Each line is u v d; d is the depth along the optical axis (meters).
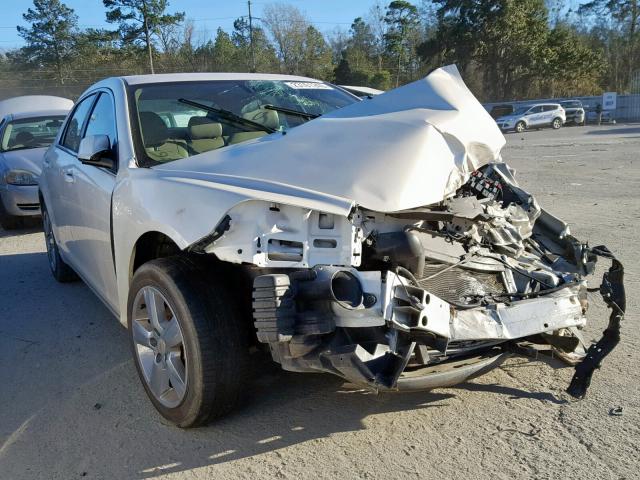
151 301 3.24
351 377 2.65
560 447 2.92
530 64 57.88
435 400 3.40
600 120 40.78
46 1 65.00
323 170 3.02
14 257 7.55
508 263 3.54
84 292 5.84
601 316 4.54
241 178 3.04
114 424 3.33
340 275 2.67
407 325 2.67
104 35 59.91
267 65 69.00
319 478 2.76
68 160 5.00
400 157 3.08
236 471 2.84
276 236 2.73
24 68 66.81
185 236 2.91
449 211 3.30
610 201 9.42
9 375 4.07
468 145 3.36
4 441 3.24
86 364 4.16
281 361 2.76
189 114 4.09
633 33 72.00
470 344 3.15
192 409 3.03
